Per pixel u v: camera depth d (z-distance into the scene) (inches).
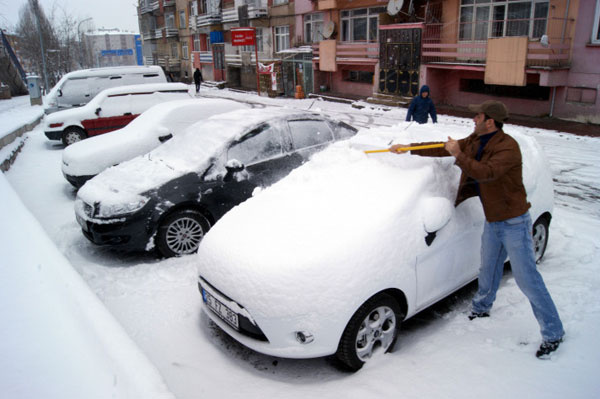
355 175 139.4
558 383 101.9
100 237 181.6
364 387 106.7
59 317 105.4
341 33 861.2
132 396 78.4
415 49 671.8
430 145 123.4
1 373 83.7
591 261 162.9
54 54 1604.3
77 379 82.4
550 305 110.8
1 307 110.3
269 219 129.4
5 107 914.7
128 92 455.5
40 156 428.5
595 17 482.0
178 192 185.8
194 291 160.9
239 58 1221.1
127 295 159.9
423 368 112.0
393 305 117.4
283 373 116.7
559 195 275.3
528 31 552.1
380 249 113.1
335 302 105.6
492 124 110.0
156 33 1887.3
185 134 225.0
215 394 108.5
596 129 471.8
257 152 203.0
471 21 604.7
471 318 134.3
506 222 112.4
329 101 829.2
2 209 204.4
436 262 125.9
